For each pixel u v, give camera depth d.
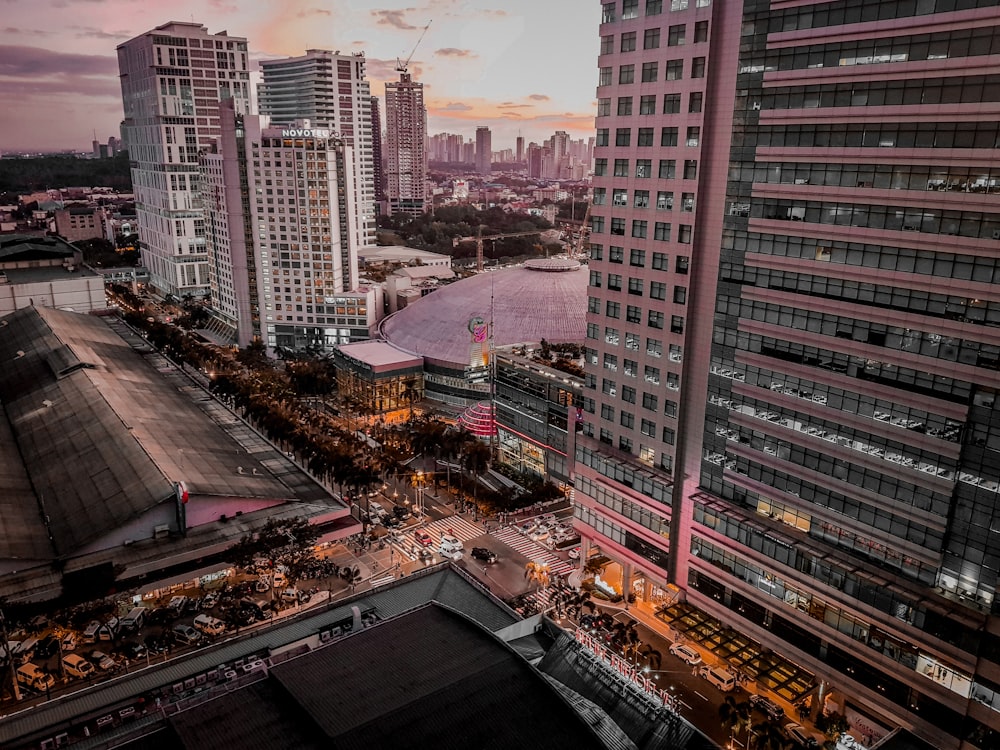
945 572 72.69
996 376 66.50
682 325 96.38
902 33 69.88
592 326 112.25
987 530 68.56
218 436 164.00
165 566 112.44
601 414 113.62
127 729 70.62
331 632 86.44
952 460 70.69
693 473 99.38
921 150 69.94
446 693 64.75
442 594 93.88
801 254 82.00
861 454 78.81
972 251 67.31
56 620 101.75
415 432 164.62
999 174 64.88
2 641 99.50
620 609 114.31
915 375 73.19
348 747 58.22
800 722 88.31
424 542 137.75
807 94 78.75
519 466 168.62
